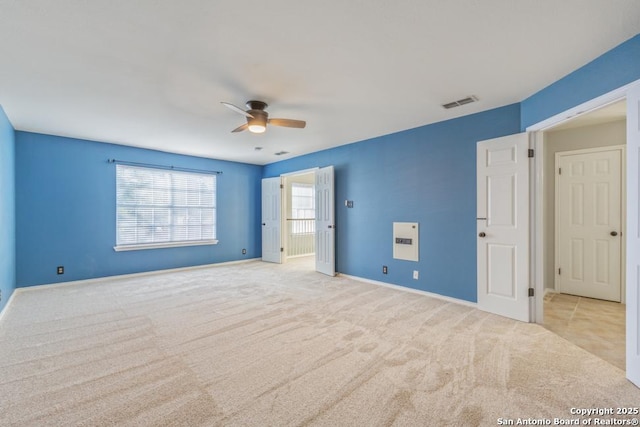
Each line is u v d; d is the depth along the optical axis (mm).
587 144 3959
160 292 4172
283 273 5539
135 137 4605
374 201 4684
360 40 2045
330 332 2775
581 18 1804
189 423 1585
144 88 2797
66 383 1952
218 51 2170
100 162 4887
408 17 1799
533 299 3031
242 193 6844
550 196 4234
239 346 2490
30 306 3533
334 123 3930
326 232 5402
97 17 1765
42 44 2053
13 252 3992
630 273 1975
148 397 1808
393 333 2754
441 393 1843
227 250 6547
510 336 2689
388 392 1855
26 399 1781
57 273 4504
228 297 3924
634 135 1941
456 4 1681
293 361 2244
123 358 2289
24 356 2314
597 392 1855
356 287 4457
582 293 3988
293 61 2326
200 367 2158
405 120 3795
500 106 3295
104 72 2480
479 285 3389
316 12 1741
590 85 2320
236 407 1719
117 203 5074
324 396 1820
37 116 3582
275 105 3262
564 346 2494
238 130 3516
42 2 1623
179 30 1909
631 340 1965
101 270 4910
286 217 7016
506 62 2354
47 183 4422
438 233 3865
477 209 3395
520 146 3062
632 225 1958
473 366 2164
